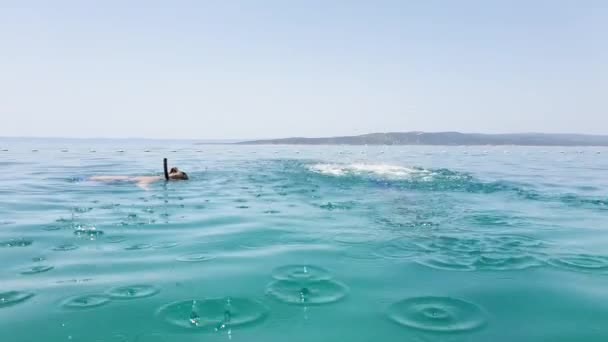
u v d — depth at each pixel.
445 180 12.55
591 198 9.21
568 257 4.55
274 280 3.75
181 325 2.84
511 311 3.13
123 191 10.02
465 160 25.53
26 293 3.38
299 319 2.96
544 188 11.01
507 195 9.66
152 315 2.99
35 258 4.38
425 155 32.88
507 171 16.81
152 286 3.57
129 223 6.26
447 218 6.78
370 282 3.72
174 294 3.39
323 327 2.85
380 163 21.62
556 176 14.68
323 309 3.13
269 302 3.25
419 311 3.12
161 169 16.92
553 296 3.42
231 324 2.87
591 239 5.38
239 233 5.64
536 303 3.28
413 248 4.88
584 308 3.20
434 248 4.89
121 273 3.91
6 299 3.25
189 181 12.38
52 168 17.09
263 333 2.75
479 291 3.52
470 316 3.04
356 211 7.41
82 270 3.99
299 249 4.82
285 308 3.14
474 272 4.02
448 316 3.03
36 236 5.37
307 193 9.90
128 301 3.24
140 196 9.23
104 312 3.03
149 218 6.67
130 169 16.81
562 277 3.89
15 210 7.32
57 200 8.52
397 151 43.47
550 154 36.28
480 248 4.90
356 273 3.96
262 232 5.70
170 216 6.87
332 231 5.77
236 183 11.87
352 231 5.78
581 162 24.02
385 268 4.12
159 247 4.88
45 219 6.52
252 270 4.03
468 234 5.63
